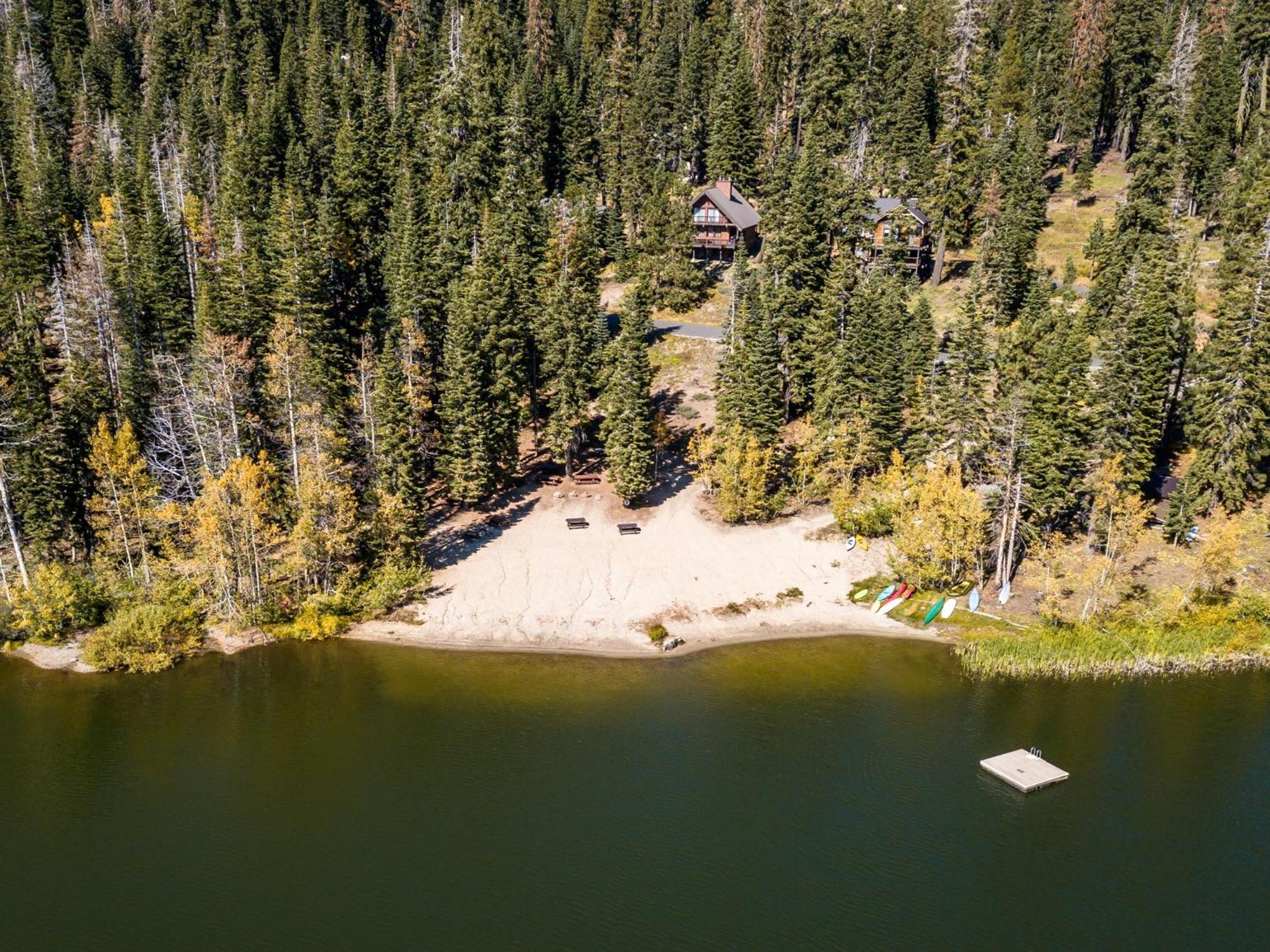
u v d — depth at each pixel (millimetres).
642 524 74875
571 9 164375
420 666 59906
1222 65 106500
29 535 63469
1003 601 65500
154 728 53562
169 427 67750
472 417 72500
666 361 96438
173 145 117125
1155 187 89250
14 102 124312
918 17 126688
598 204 122750
